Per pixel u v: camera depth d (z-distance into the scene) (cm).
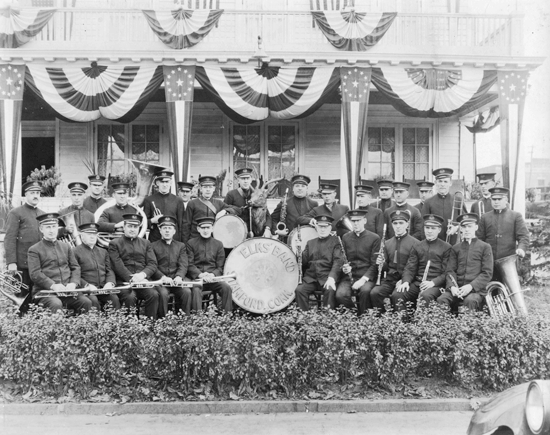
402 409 669
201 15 1302
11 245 924
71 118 1309
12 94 1287
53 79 1298
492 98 1471
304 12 1330
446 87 1329
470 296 858
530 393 399
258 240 917
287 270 916
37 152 1639
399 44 1333
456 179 1602
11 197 1265
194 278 916
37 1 1483
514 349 709
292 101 1313
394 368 699
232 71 1307
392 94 1325
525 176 1419
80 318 720
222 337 688
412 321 787
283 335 697
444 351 716
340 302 888
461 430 596
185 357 686
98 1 1504
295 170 1659
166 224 921
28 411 657
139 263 900
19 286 904
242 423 624
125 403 665
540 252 1348
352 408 668
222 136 1656
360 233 955
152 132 1648
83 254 883
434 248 912
